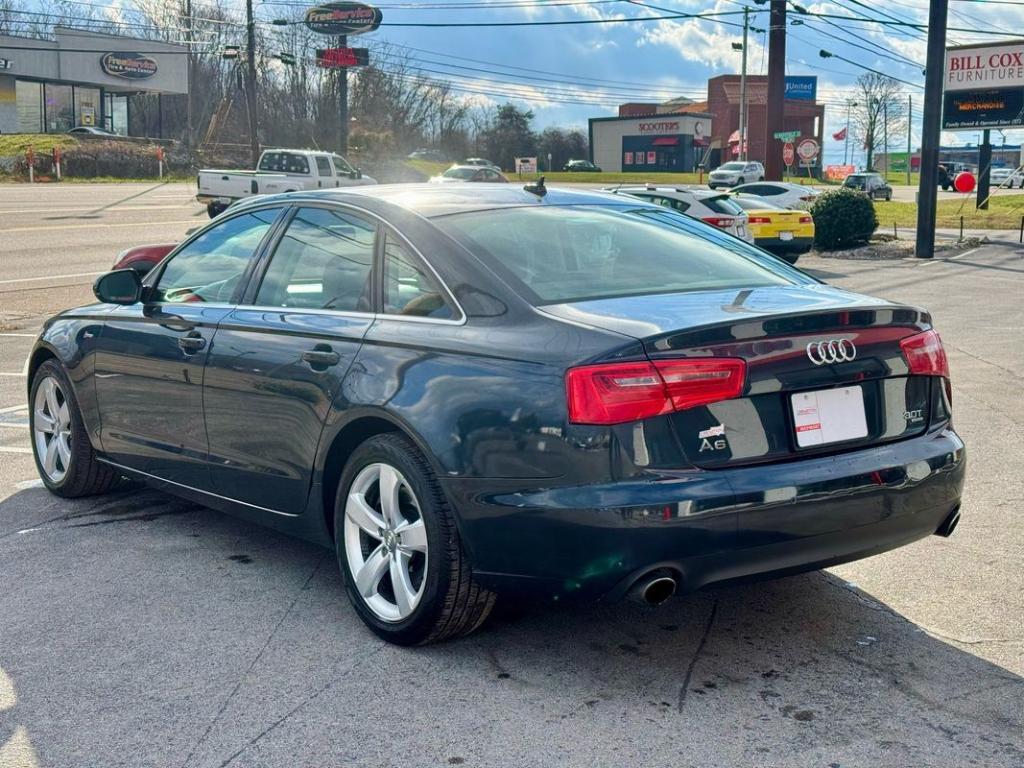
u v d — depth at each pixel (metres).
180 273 5.20
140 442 5.20
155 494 5.99
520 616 4.22
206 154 59.53
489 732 3.29
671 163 94.88
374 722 3.36
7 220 27.05
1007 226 31.50
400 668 3.75
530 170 72.31
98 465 5.73
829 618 4.18
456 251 3.99
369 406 3.88
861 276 19.27
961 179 27.55
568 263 4.05
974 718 3.36
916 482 3.70
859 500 3.57
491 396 3.56
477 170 46.06
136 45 63.88
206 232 5.21
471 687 3.60
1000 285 17.38
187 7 86.12
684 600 4.37
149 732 3.31
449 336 3.79
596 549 3.35
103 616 4.23
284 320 4.42
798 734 3.26
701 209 18.89
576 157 104.25
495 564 3.58
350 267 4.33
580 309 3.69
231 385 4.55
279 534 5.27
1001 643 3.93
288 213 4.78
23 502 5.82
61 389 5.71
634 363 3.36
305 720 3.38
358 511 4.04
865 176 53.22
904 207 42.00
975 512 5.51
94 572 4.73
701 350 3.41
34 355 5.99
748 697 3.51
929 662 3.77
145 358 5.07
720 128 99.81
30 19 69.06
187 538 5.21
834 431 3.63
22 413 7.91
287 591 4.50
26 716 3.43
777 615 4.21
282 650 3.91
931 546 5.01
